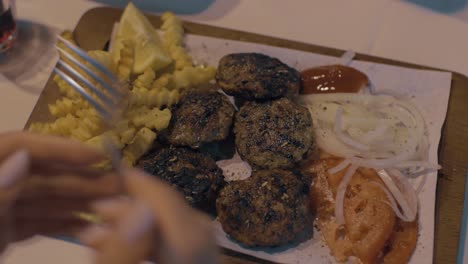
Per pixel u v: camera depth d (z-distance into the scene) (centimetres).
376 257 168
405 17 223
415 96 196
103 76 180
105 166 171
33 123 190
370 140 186
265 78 185
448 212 174
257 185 169
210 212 177
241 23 227
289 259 167
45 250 175
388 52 215
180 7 231
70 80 148
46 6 237
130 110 182
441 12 223
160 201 81
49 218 113
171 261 79
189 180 171
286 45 213
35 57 224
